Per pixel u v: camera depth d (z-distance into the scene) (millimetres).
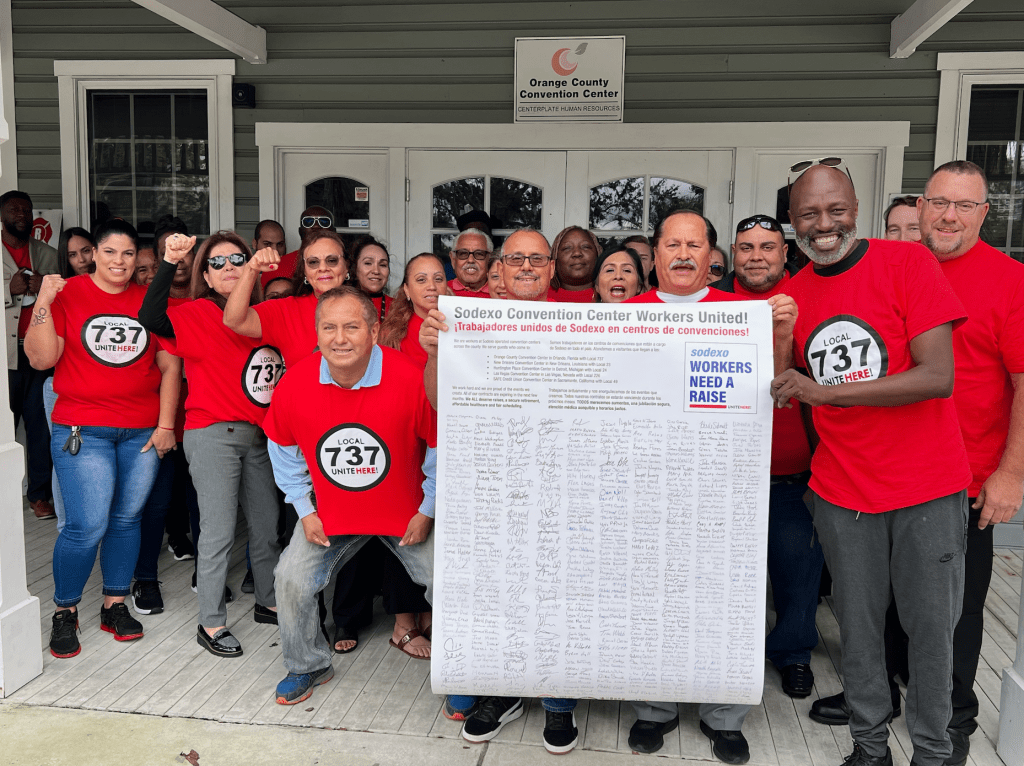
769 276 2875
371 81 5121
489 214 5211
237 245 3059
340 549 2715
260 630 3281
